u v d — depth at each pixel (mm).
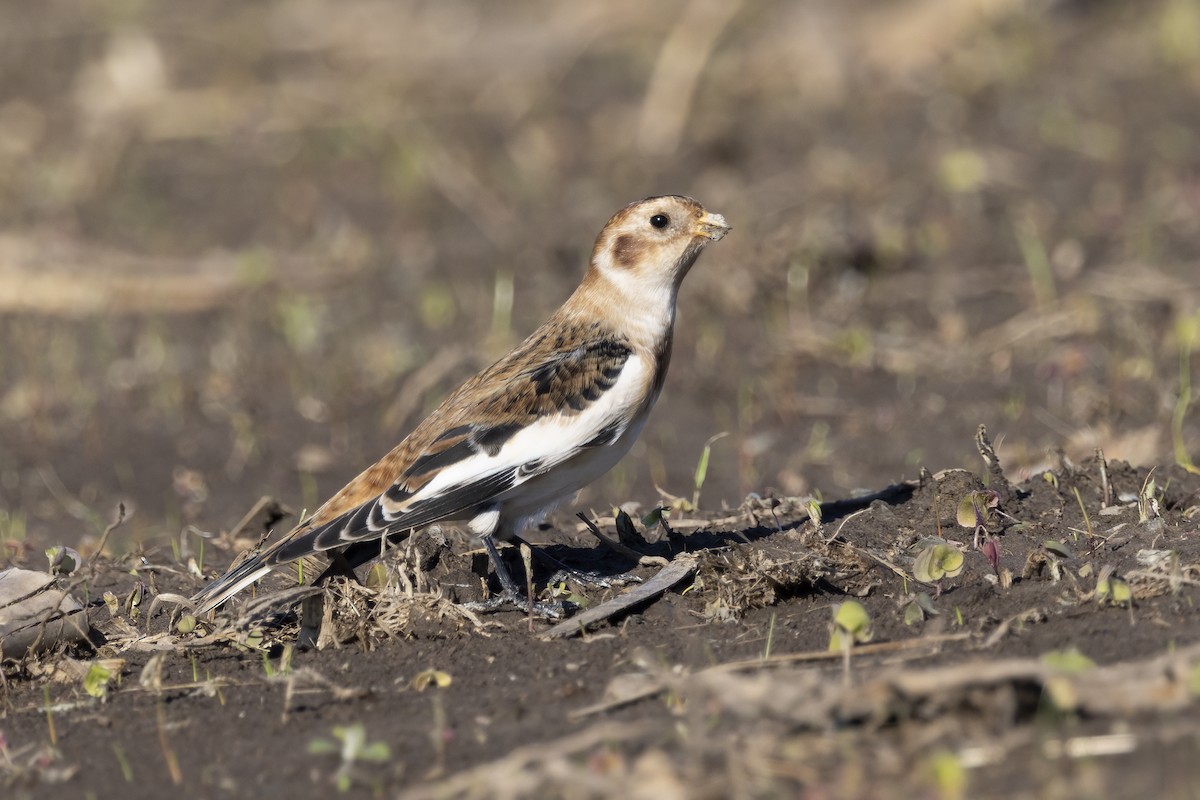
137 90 25547
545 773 6891
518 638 9297
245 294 19406
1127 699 7078
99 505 14297
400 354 17297
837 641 8422
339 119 24500
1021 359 15977
